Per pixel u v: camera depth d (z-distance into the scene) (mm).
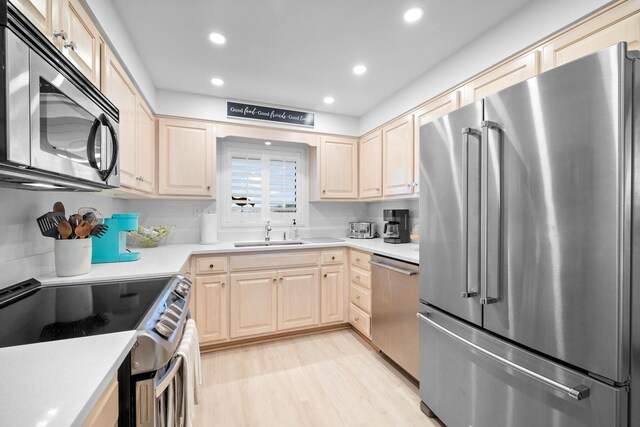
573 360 958
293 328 2701
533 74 1560
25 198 1282
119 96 1666
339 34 1860
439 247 1549
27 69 731
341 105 3033
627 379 861
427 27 1793
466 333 1375
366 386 1953
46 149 819
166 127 2594
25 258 1276
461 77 2006
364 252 2602
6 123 670
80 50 1219
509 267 1158
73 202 1726
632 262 862
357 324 2711
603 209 885
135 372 783
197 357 1258
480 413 1301
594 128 903
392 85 2574
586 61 921
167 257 1967
